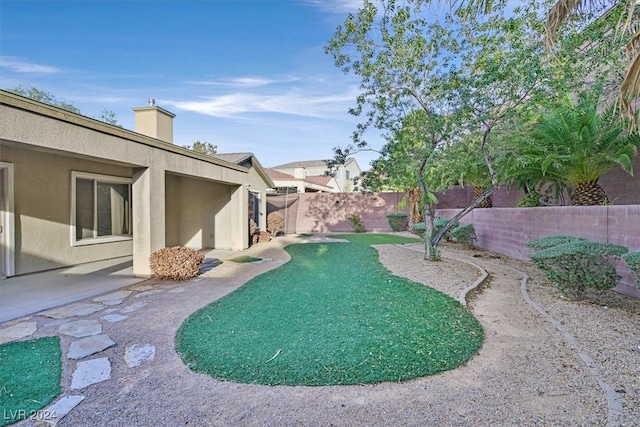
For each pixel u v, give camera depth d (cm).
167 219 1466
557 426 295
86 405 331
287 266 1037
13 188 858
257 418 311
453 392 348
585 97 941
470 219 1565
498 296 689
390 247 1420
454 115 852
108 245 1135
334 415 313
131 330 518
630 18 505
